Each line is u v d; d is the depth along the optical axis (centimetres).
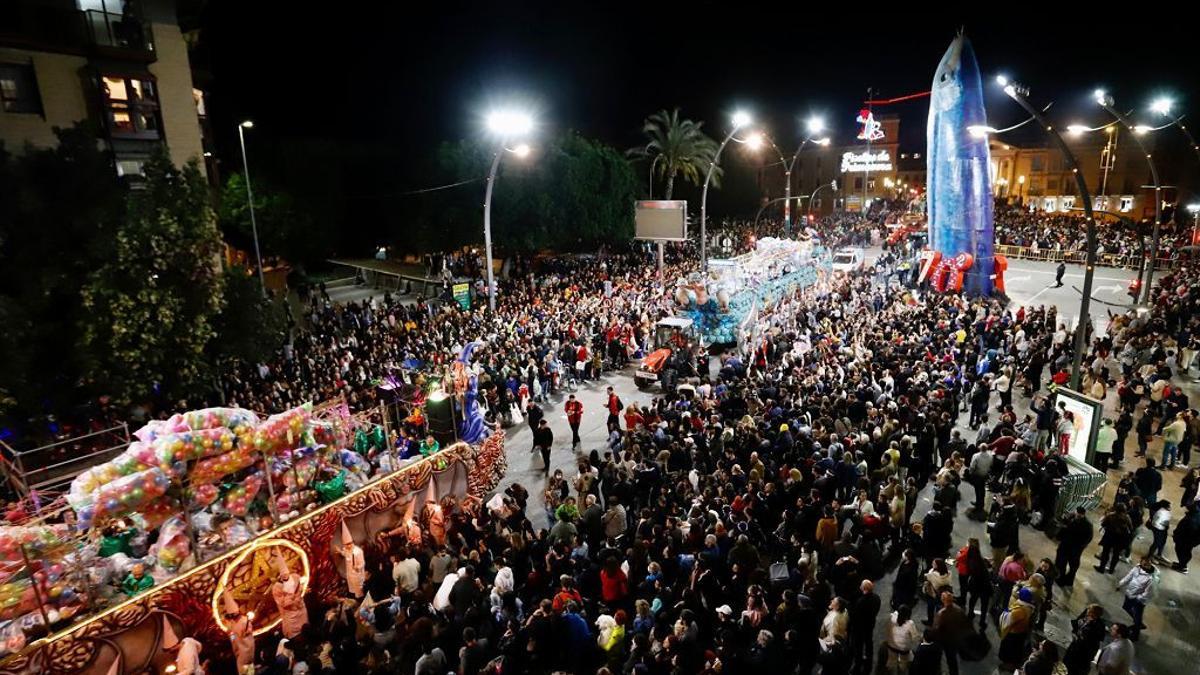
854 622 938
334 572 1184
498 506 1280
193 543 1021
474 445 1488
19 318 1456
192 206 1697
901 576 1019
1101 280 4250
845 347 2220
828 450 1377
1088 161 7875
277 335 2034
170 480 995
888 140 10150
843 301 3177
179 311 1659
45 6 2166
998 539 1133
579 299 3184
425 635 946
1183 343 2342
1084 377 1934
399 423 1608
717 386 2000
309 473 1176
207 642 1021
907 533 1303
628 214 5091
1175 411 1741
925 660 850
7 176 1532
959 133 3288
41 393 1555
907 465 1404
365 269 4491
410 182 5097
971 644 1055
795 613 906
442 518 1345
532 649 915
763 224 7625
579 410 1925
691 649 851
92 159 1628
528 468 1808
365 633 1024
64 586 923
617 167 4928
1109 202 7619
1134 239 4925
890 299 3212
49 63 2197
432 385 1576
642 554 1096
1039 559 1254
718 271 2942
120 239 1552
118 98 2352
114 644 927
